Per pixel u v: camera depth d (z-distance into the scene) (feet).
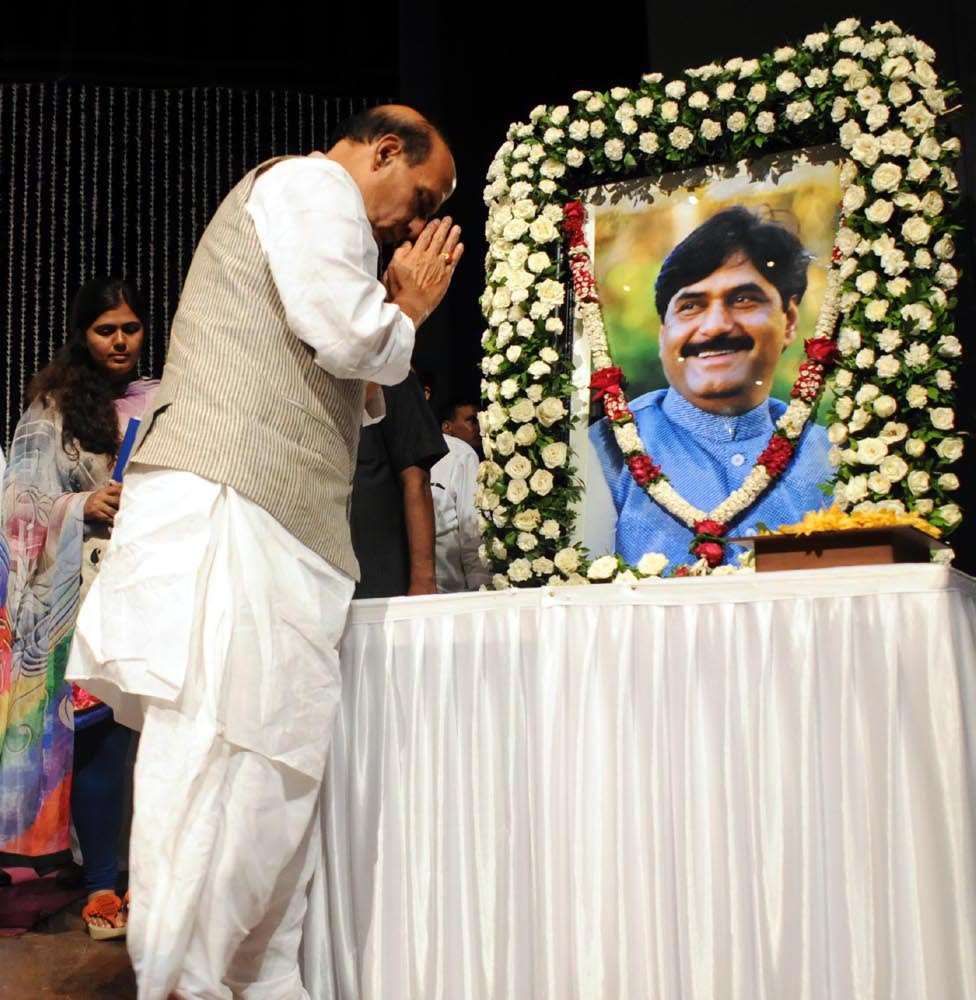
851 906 5.59
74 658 6.06
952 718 5.53
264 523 5.86
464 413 14.34
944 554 7.27
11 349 19.65
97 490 10.21
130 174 20.30
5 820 9.75
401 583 9.91
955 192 7.92
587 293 8.48
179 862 5.56
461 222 16.48
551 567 8.20
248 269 6.06
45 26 19.95
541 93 16.74
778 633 5.88
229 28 20.17
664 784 5.93
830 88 8.00
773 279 8.07
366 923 6.30
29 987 7.63
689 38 11.59
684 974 5.76
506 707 6.28
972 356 9.86
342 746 6.48
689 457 8.05
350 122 6.81
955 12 10.41
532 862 6.14
